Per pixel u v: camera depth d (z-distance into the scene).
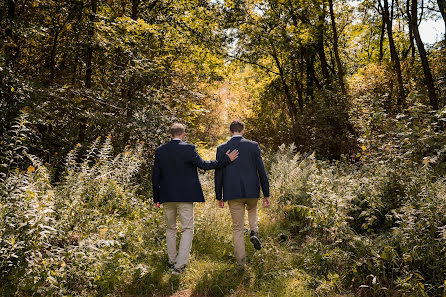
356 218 4.37
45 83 8.20
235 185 3.86
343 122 9.80
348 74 18.77
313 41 13.42
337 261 3.56
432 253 3.09
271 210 5.86
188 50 12.94
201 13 14.97
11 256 2.93
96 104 8.07
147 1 12.37
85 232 3.99
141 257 3.99
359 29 17.97
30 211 3.04
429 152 4.68
